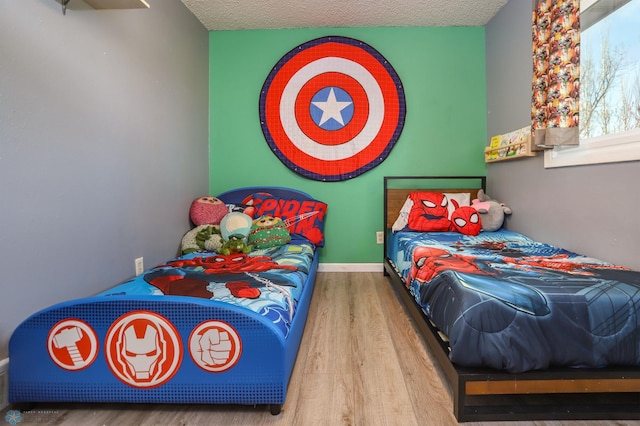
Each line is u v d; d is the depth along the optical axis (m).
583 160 1.83
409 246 2.14
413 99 3.05
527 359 1.11
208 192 3.07
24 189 1.26
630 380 1.12
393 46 3.04
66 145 1.45
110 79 1.73
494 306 1.13
